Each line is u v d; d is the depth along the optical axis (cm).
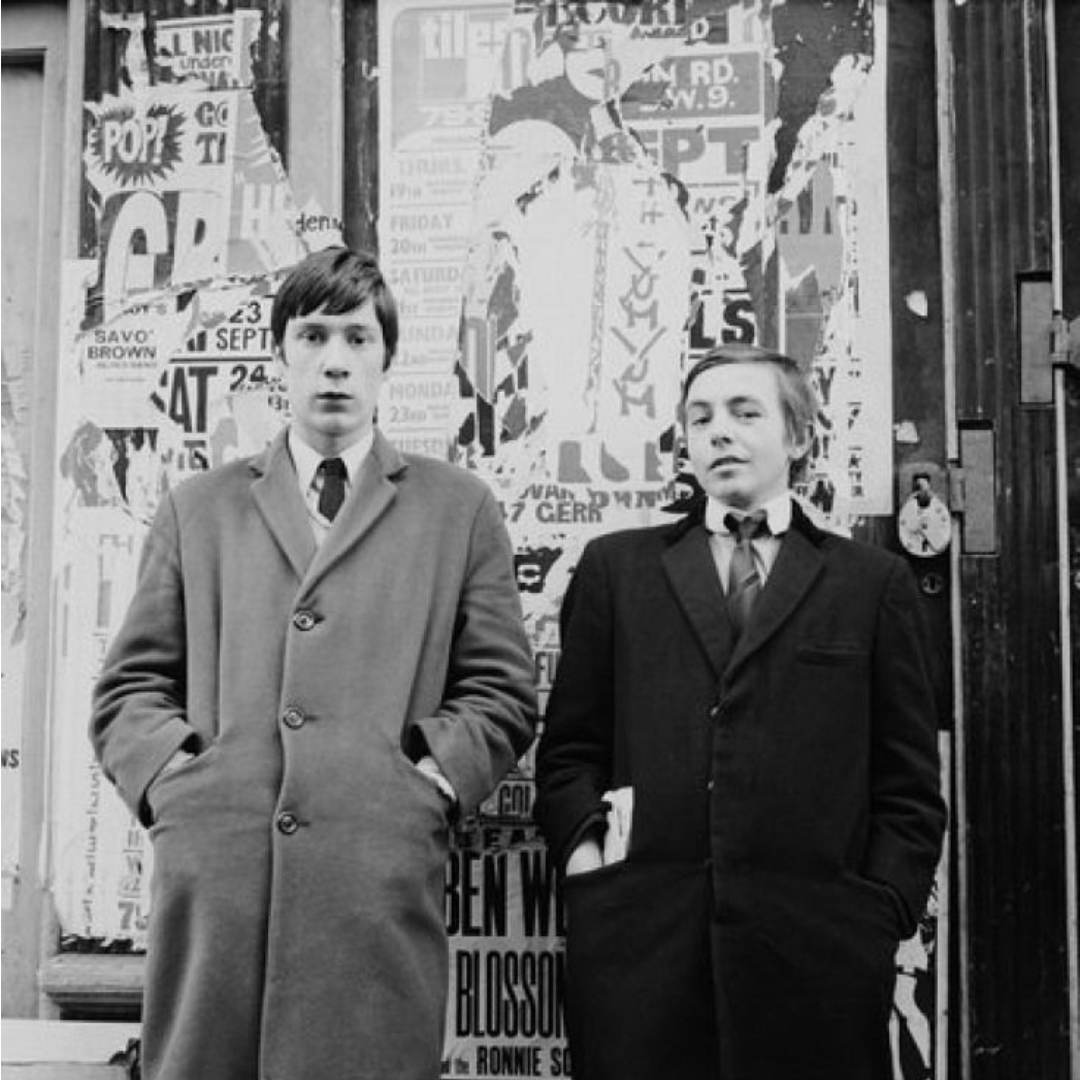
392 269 245
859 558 201
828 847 185
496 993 233
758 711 189
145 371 248
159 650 203
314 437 206
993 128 236
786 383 206
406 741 194
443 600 201
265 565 198
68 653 246
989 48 237
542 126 245
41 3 261
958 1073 225
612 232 243
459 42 247
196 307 248
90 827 243
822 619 194
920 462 236
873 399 237
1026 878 226
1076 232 240
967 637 230
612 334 241
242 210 249
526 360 242
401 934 184
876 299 238
